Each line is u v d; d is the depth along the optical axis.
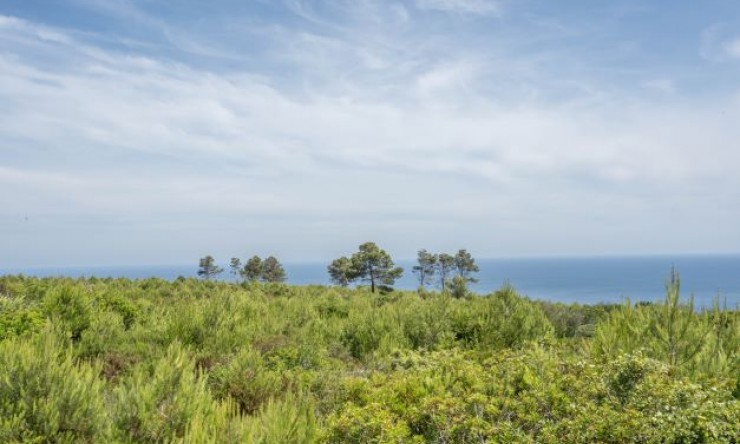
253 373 6.59
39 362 4.86
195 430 4.38
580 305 17.41
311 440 4.56
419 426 4.50
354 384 5.57
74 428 4.54
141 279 23.19
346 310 15.79
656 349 5.86
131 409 4.80
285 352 8.58
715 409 3.91
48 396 4.60
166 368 5.64
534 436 4.04
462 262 90.44
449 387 5.28
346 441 4.21
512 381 5.06
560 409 4.26
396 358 8.38
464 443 4.03
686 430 3.69
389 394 5.06
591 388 4.46
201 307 10.68
